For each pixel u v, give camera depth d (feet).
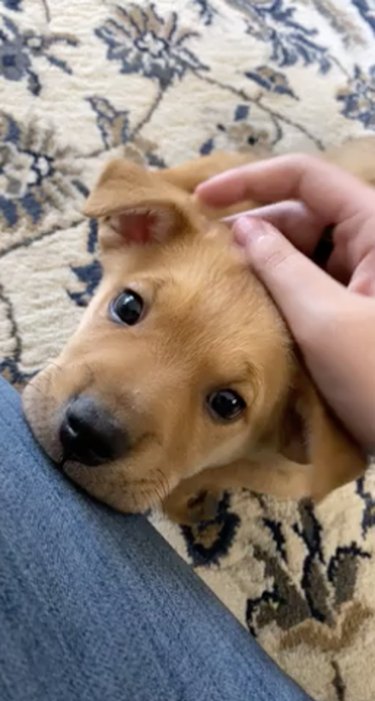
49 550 0.65
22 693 0.56
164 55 1.65
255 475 1.11
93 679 0.59
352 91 1.77
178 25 1.70
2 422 0.76
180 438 0.89
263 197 1.05
